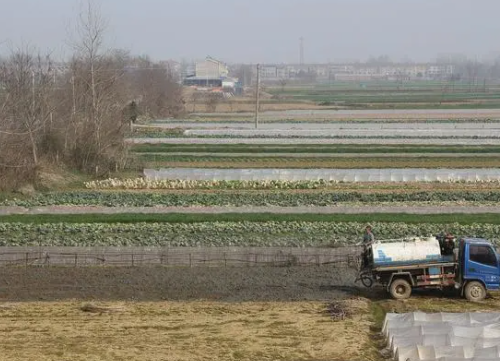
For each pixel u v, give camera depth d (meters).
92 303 60.38
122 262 74.50
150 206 102.69
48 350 49.72
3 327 54.50
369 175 121.88
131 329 54.31
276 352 49.78
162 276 69.88
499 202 104.56
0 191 108.81
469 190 113.75
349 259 74.25
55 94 150.25
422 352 47.66
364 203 104.44
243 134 188.38
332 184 119.25
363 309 59.34
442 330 51.56
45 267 72.94
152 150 158.88
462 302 61.06
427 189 115.38
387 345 51.38
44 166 119.62
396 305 60.38
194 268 73.12
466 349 48.03
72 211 99.19
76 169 128.75
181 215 95.00
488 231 85.88
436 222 90.62
